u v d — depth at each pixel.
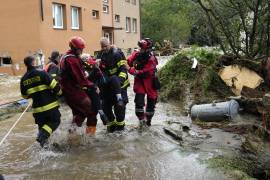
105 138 7.84
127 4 38.41
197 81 11.55
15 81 19.23
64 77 7.43
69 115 10.12
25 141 7.77
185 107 10.86
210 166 6.27
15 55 22.22
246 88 10.23
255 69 11.28
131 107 11.05
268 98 7.97
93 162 6.53
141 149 7.15
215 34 12.42
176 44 49.56
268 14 11.52
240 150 7.18
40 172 6.15
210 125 8.88
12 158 6.80
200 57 12.28
